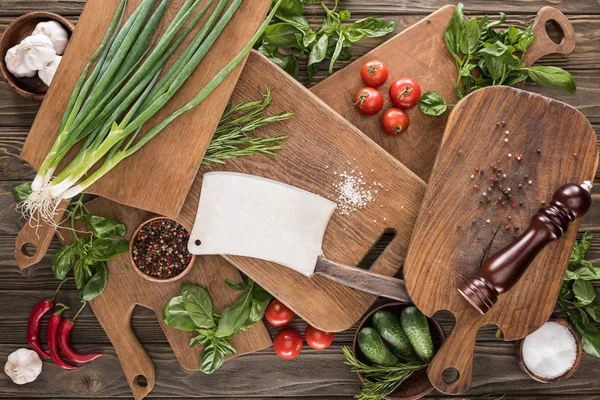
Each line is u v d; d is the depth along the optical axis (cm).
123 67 127
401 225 141
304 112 139
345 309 143
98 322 161
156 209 132
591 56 157
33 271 160
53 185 127
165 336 161
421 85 150
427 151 150
